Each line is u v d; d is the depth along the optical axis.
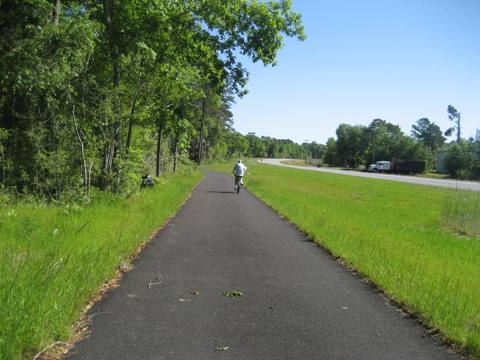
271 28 19.42
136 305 6.23
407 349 5.02
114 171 17.84
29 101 15.29
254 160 118.62
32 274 5.67
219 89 21.52
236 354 4.77
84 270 6.72
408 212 21.72
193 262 8.91
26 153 15.27
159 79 20.06
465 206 17.17
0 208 12.60
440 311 6.00
